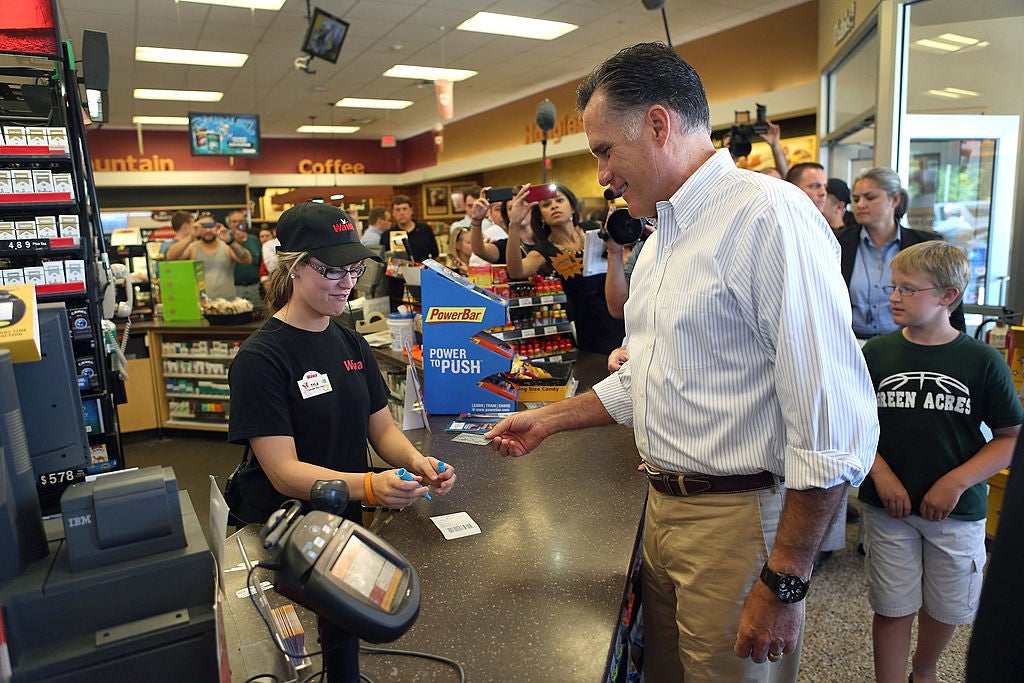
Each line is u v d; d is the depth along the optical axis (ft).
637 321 4.42
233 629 3.53
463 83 32.50
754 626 3.59
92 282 8.26
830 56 18.47
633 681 5.52
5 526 2.36
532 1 20.95
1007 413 5.98
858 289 9.77
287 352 4.77
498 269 8.53
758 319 3.60
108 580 2.41
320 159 49.34
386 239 21.93
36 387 3.09
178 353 18.04
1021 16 11.94
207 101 35.45
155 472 2.58
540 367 8.45
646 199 4.09
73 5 20.21
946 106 12.97
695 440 3.94
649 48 3.90
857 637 8.02
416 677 3.15
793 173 11.07
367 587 2.42
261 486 4.98
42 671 2.28
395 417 9.41
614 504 5.11
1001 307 11.68
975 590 6.30
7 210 7.75
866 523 6.64
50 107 7.82
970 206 12.87
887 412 6.43
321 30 18.22
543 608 3.71
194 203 45.01
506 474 5.81
